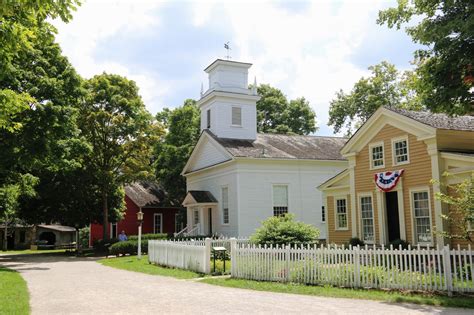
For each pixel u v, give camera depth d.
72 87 26.88
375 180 22.33
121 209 43.16
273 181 31.98
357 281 13.46
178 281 16.33
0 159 23.44
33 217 38.94
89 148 28.66
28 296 12.73
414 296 11.93
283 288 13.80
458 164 18.62
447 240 18.62
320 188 26.95
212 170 34.81
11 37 9.73
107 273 20.02
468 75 15.88
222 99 35.56
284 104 60.56
